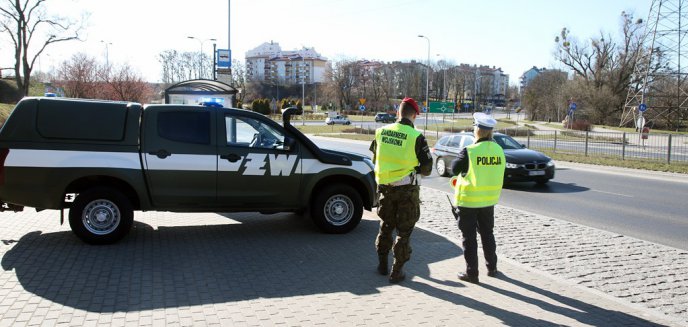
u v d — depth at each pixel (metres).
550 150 25.39
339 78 110.12
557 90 77.94
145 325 3.96
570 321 4.25
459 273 5.30
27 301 4.41
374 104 111.56
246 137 6.86
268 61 166.75
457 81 130.00
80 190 6.46
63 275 5.12
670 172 17.02
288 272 5.43
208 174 6.61
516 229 7.67
